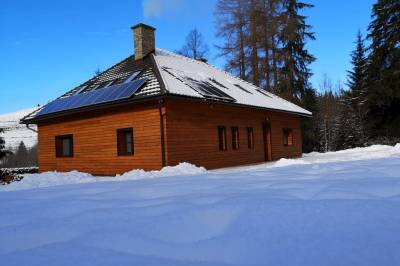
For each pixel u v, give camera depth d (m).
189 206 3.24
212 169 14.46
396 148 19.44
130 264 2.08
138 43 17.17
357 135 33.00
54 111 15.84
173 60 17.69
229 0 27.88
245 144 16.89
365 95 26.88
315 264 1.96
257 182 4.65
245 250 2.20
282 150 19.84
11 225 3.07
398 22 24.94
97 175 15.15
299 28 27.78
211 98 13.82
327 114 38.72
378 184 3.79
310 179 4.65
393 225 2.47
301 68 28.25
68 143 16.75
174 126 13.29
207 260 2.10
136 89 13.28
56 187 5.60
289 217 2.74
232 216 2.85
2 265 2.18
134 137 13.90
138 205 3.51
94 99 14.51
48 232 2.79
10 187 10.64
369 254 2.04
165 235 2.54
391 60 25.09
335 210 2.84
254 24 27.42
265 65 27.58
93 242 2.48
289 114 20.80
